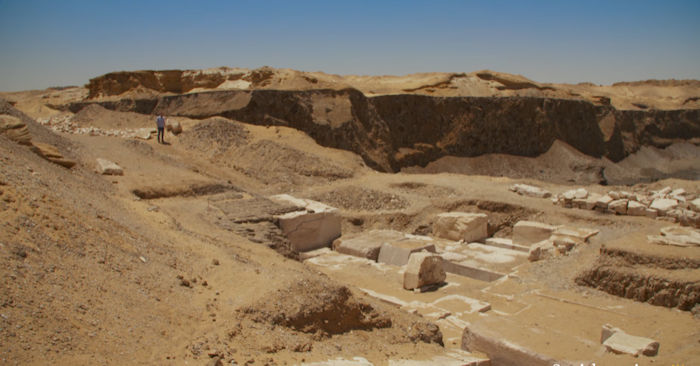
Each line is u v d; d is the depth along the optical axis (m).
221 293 7.82
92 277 6.71
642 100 76.25
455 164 39.66
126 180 17.19
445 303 12.35
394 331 8.35
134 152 22.02
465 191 23.41
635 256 12.80
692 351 8.53
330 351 6.97
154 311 6.57
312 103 33.19
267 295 7.56
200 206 16.59
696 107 75.81
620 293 12.59
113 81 46.03
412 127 39.38
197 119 32.56
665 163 54.69
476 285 14.20
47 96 60.34
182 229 11.91
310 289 7.94
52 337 5.17
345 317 7.88
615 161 50.28
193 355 5.82
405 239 17.62
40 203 8.03
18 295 5.53
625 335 8.79
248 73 45.44
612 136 50.53
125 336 5.77
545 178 40.12
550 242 16.09
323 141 31.48
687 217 15.98
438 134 40.38
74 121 32.28
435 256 14.13
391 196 22.89
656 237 13.70
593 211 19.22
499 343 8.71
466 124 41.03
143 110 36.34
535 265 15.16
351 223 21.12
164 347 5.83
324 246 18.47
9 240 6.46
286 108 32.12
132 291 6.84
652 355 8.30
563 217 19.11
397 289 13.54
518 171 40.34
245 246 12.17
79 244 7.41
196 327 6.55
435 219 20.84
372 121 36.12
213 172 24.09
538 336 8.95
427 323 9.23
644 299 12.16
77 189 11.79
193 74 46.88
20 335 4.97
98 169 17.62
